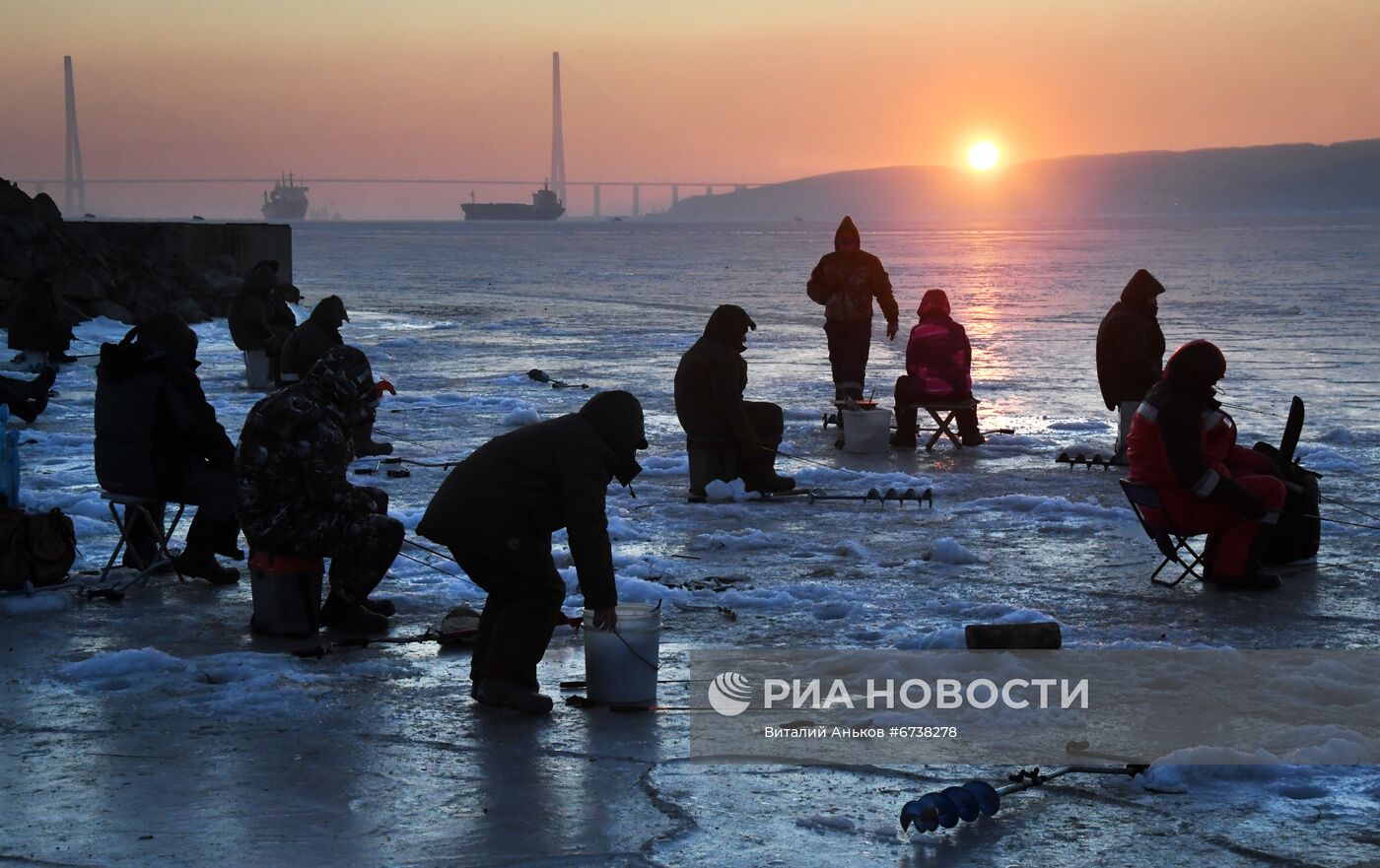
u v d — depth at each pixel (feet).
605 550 17.95
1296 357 69.15
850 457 40.70
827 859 13.07
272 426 21.31
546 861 12.98
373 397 21.84
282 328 58.90
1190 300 116.26
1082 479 36.76
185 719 17.52
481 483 18.06
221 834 13.67
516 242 428.15
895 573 26.14
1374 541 29.01
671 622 22.63
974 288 146.41
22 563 23.86
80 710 17.88
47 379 41.68
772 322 97.04
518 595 18.19
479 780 15.28
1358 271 172.04
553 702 18.31
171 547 28.32
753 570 26.48
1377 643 21.18
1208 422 25.07
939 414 49.90
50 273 90.63
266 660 19.95
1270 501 24.82
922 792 14.89
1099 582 25.49
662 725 17.28
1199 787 14.90
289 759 16.01
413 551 27.94
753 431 33.81
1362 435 43.57
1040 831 13.75
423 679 19.47
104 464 24.91
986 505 32.96
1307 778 15.06
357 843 13.42
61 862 12.94
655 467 38.65
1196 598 24.29
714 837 13.62
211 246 115.34
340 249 346.33
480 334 87.45
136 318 92.43
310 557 21.62
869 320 47.67
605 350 76.07
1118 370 38.09
